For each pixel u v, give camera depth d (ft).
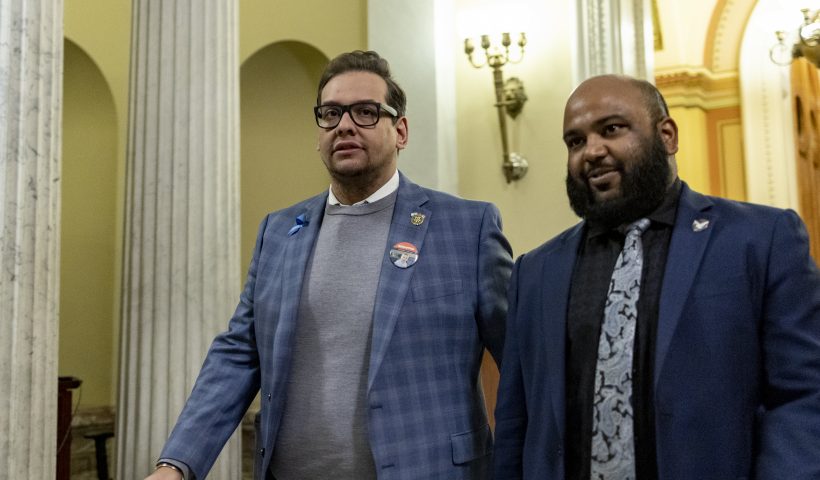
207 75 11.23
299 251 6.04
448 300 5.69
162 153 10.90
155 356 10.49
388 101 5.93
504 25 15.26
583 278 4.99
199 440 5.70
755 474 4.17
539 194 14.76
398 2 16.15
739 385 4.30
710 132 25.61
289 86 20.85
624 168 4.75
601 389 4.59
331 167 5.90
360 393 5.51
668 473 4.24
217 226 10.94
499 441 5.28
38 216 7.48
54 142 7.79
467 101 15.74
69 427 14.98
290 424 5.66
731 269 4.45
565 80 14.64
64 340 20.56
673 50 25.63
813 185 23.13
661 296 4.50
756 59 24.53
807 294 4.34
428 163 15.25
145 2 11.37
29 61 7.50
